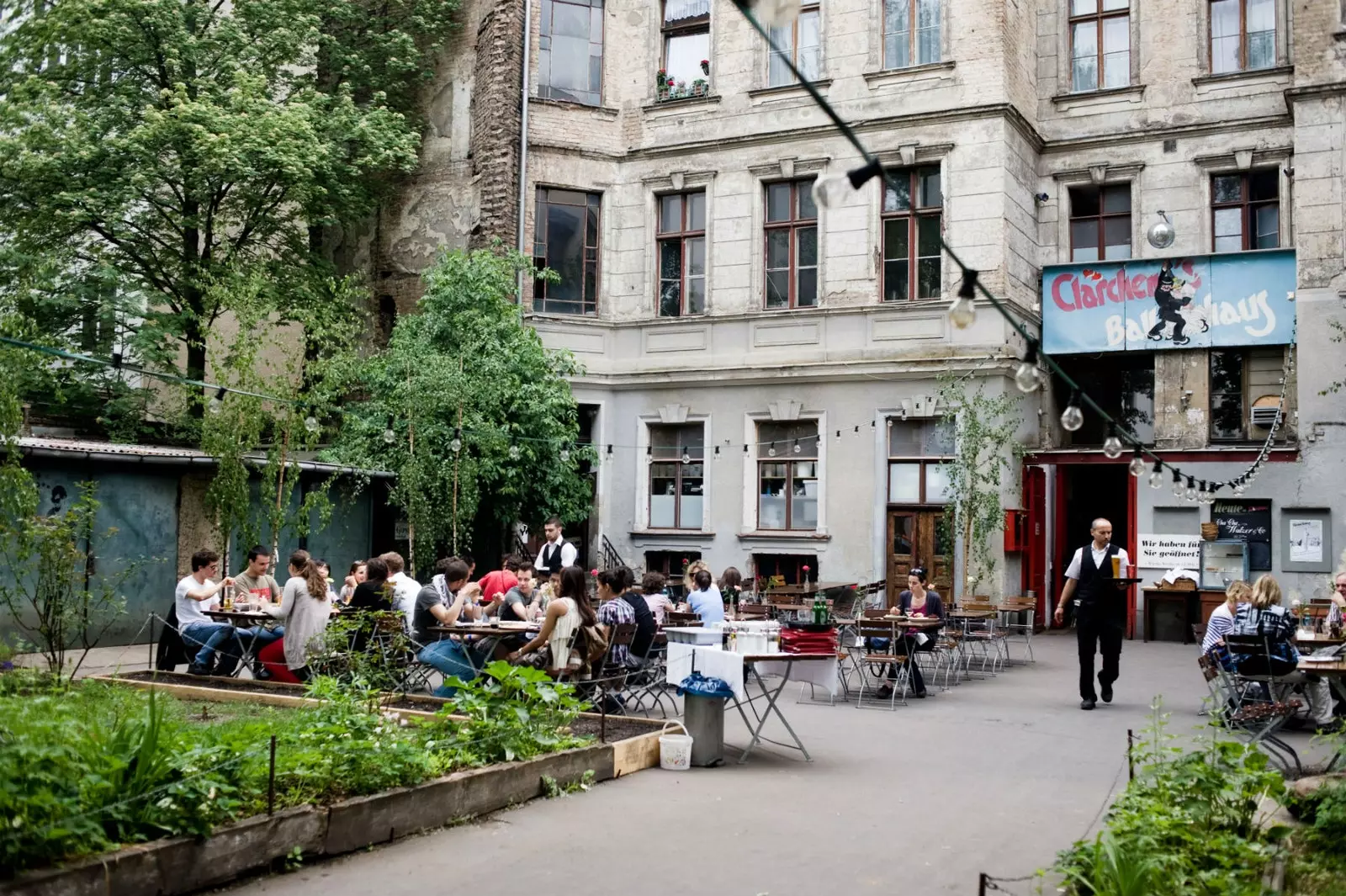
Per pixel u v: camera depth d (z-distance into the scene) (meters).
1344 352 20.61
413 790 6.83
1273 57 22.89
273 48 24.97
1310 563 20.58
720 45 24.81
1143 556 21.88
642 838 6.84
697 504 24.45
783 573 23.48
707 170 24.64
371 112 25.00
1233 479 21.28
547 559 17.41
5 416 12.64
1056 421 24.59
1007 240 22.23
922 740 10.45
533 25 25.23
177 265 24.61
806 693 13.91
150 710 6.16
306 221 25.69
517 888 5.80
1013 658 17.91
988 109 22.30
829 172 23.66
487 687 8.32
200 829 5.59
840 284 23.42
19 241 23.52
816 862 6.39
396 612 11.34
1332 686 11.44
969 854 6.59
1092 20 24.30
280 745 6.75
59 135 23.02
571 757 8.18
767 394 23.75
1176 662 17.52
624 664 11.15
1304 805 6.91
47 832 4.96
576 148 25.17
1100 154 23.98
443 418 21.12
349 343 22.80
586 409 25.33
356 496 22.16
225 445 16.94
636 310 25.20
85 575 13.49
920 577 15.52
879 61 23.42
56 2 23.44
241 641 12.57
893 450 22.77
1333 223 20.89
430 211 26.05
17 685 9.53
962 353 22.14
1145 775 6.50
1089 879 5.32
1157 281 22.72
